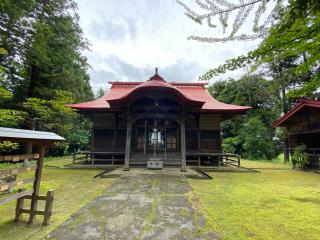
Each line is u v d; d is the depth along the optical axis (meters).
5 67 11.47
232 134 23.89
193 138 13.04
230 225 3.57
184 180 7.57
